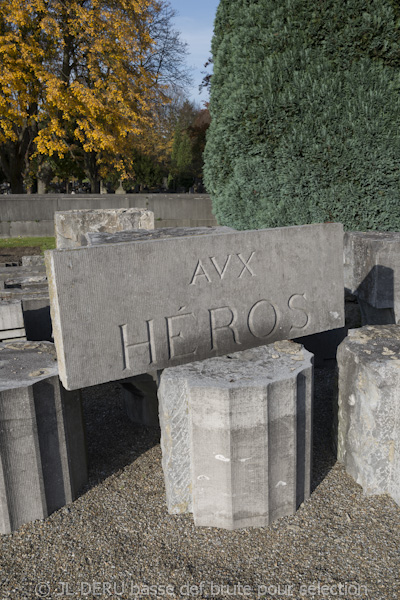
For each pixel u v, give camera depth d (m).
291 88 5.98
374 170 5.86
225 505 3.07
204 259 3.30
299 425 3.20
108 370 3.06
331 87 5.79
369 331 3.90
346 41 5.68
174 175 36.00
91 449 4.10
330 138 5.90
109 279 2.96
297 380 3.11
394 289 4.94
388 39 5.57
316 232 3.77
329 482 3.52
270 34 5.98
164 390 3.06
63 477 3.29
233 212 6.89
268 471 3.05
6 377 3.13
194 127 31.77
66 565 2.80
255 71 6.16
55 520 3.19
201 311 3.35
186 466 3.16
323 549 2.86
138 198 14.89
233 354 3.50
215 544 2.96
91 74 16.12
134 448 4.10
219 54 6.85
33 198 14.55
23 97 14.84
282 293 3.69
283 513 3.21
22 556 2.88
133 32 16.06
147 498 3.40
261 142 6.39
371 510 3.18
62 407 3.21
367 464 3.30
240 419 2.93
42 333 5.05
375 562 2.73
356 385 3.39
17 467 3.05
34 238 14.45
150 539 3.01
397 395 3.14
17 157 19.41
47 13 14.84
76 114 15.94
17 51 14.62
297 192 6.21
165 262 3.15
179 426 3.10
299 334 3.85
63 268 2.79
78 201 14.80
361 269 5.24
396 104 5.67
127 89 16.61
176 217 15.09
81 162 24.48
